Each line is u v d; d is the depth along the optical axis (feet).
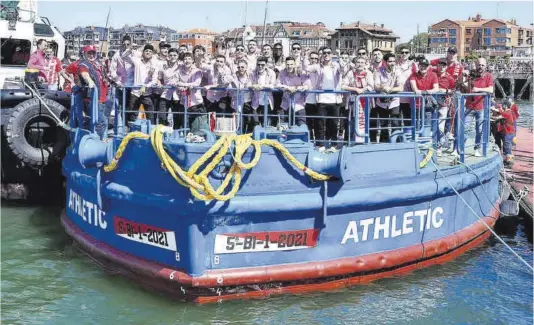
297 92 29.81
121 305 27.40
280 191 26.81
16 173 43.62
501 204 39.99
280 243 27.22
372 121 35.01
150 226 27.73
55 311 26.89
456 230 33.50
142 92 30.71
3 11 51.42
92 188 30.50
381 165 28.60
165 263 27.50
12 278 30.32
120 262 29.09
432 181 30.58
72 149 34.35
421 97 30.78
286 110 33.47
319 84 32.55
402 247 30.30
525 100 239.50
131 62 34.19
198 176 25.35
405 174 29.40
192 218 25.93
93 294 28.53
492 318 26.84
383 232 29.45
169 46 33.96
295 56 34.60
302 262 27.73
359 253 28.91
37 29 53.83
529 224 39.11
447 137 36.29
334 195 27.48
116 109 29.96
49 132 41.50
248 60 35.42
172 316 26.35
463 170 32.91
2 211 42.86
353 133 31.24
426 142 32.30
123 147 27.84
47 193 44.62
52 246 35.17
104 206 29.66
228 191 26.27
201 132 27.55
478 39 440.86
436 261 32.42
